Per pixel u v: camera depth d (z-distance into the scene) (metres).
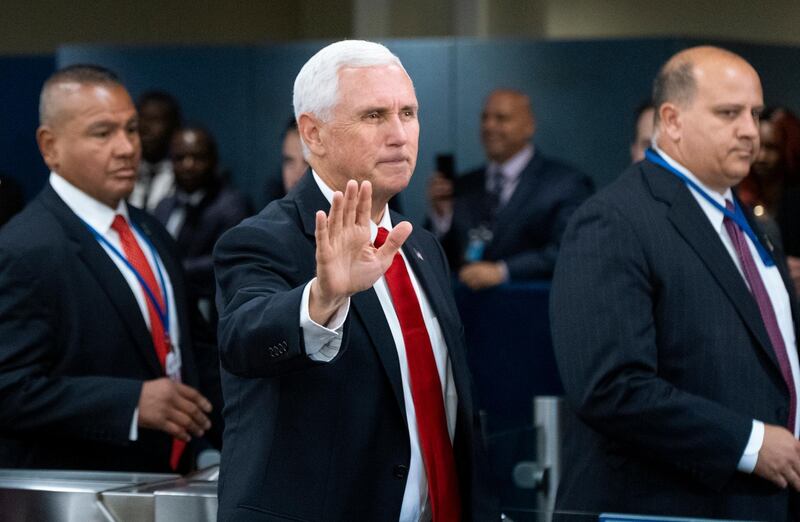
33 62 25.59
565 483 10.45
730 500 9.60
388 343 7.50
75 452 11.23
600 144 22.27
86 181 11.62
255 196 23.25
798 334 10.39
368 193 6.73
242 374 7.02
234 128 23.17
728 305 9.84
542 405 11.43
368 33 28.20
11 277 11.06
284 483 7.23
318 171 7.73
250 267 7.38
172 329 11.97
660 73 10.49
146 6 33.09
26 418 10.91
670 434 9.46
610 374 9.59
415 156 7.68
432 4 28.33
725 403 9.71
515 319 18.66
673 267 9.82
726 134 10.05
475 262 20.14
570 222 10.26
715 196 10.24
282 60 23.16
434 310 7.91
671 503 9.77
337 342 6.90
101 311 11.32
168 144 22.59
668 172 10.23
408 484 7.55
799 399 10.15
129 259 11.73
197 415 11.20
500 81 22.52
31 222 11.38
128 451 11.38
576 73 22.27
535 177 20.80
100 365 11.27
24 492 8.72
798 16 29.97
